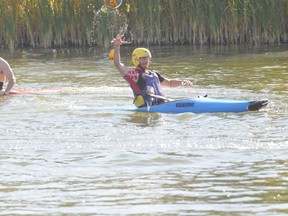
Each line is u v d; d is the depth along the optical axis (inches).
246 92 1496.1
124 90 1581.0
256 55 2258.9
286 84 1590.8
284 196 756.0
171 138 1053.2
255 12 2628.0
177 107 1279.5
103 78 1811.0
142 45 2743.6
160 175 856.9
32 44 2780.5
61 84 1705.2
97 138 1069.1
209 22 2664.9
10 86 1545.3
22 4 2753.4
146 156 948.0
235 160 913.5
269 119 1175.0
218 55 2305.6
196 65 2064.5
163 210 722.2
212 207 726.5
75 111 1310.3
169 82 1366.9
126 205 743.1
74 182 836.6
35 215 717.3
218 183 814.5
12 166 916.0
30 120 1229.7
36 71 2009.1
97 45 2760.8
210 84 1648.6
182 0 2689.5
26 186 824.3
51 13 2733.8
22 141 1060.5
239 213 704.4
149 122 1190.9
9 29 2726.4
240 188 791.1
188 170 875.4
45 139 1072.2
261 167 875.4
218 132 1087.0
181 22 2714.1
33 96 1498.5
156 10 2696.9
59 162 932.0
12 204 756.0
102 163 921.5
